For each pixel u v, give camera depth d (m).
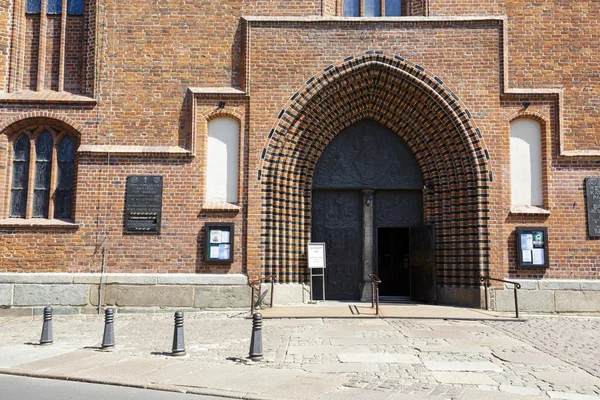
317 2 14.38
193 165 13.93
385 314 12.46
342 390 6.77
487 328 11.13
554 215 13.70
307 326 11.25
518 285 12.34
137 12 14.38
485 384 7.04
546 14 14.26
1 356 8.75
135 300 13.49
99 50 14.25
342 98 14.39
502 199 13.72
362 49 14.12
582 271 13.53
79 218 13.74
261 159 13.91
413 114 14.46
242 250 13.71
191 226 13.77
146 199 13.80
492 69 14.01
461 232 13.92
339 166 15.01
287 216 14.20
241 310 13.40
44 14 14.72
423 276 14.62
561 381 7.18
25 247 13.70
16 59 14.50
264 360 8.31
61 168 14.25
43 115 14.02
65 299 13.48
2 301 13.44
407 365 8.00
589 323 12.06
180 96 14.18
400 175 14.97
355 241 15.08
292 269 14.20
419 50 14.09
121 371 7.74
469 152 13.86
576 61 14.12
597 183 13.71
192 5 14.40
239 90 14.06
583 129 13.97
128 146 13.98
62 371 7.77
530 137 14.06
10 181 14.20
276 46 14.15
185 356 8.66
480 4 14.31
